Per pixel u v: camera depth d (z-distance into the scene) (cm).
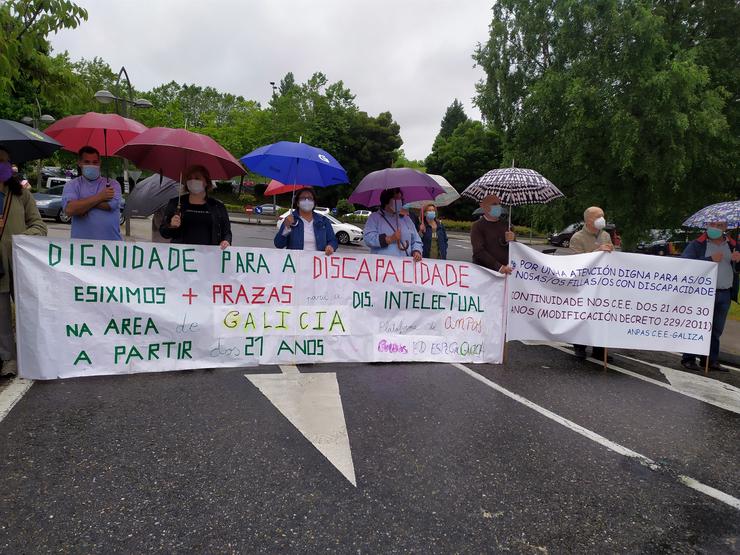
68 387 424
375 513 275
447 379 509
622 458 360
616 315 595
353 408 415
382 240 564
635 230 1316
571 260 588
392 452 344
